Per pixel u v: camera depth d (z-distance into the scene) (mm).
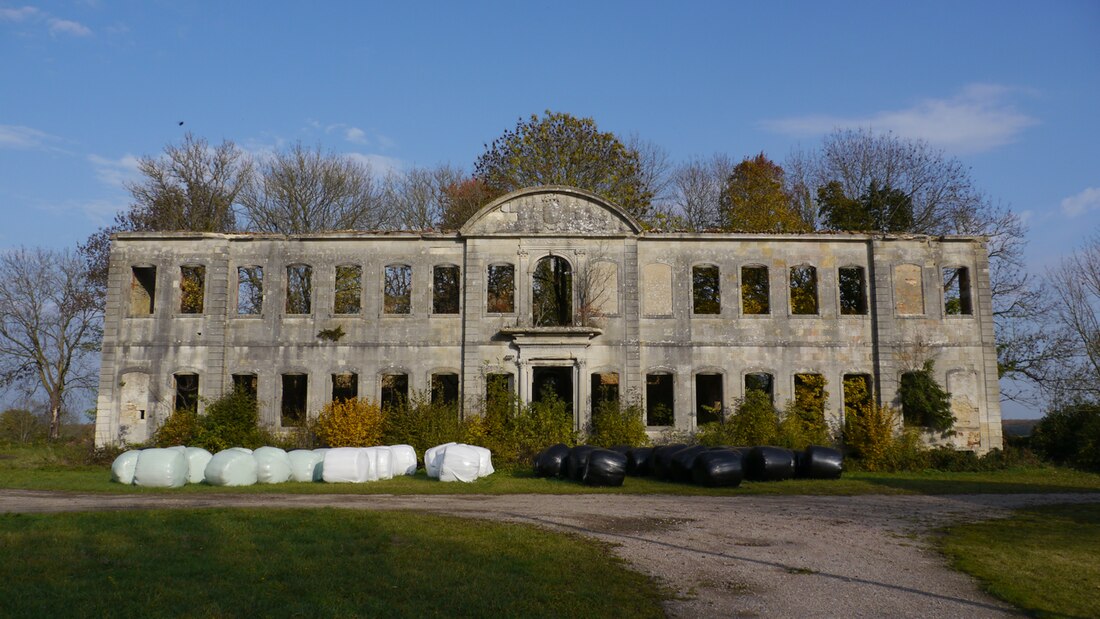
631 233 38781
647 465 30375
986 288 39656
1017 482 31406
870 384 38969
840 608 12555
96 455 35656
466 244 38781
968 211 53500
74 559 13969
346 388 41062
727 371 38500
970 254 39906
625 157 54812
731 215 58375
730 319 38844
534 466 30375
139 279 40156
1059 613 12547
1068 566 15492
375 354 38406
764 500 24109
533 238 38625
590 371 37750
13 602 11562
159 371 38031
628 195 54312
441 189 62625
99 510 19625
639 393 37750
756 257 39406
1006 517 21422
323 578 13109
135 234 38781
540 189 38812
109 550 14625
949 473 34562
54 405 54875
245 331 38594
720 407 38406
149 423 37688
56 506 20859
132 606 11500
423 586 12820
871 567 15125
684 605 12570
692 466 27641
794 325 39000
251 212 56938
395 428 34812
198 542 15461
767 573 14500
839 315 39219
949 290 46656
